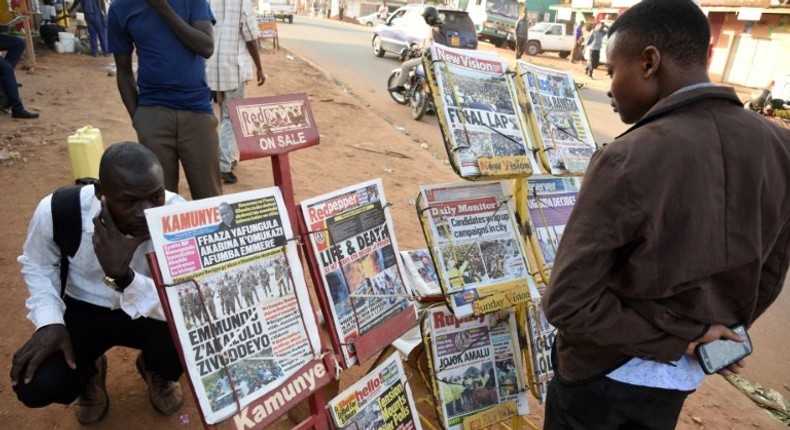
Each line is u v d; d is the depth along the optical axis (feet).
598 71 68.44
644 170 4.08
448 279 6.63
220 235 4.91
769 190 4.30
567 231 4.48
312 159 20.24
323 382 5.52
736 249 4.25
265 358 5.08
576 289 4.34
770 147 4.35
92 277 6.70
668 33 4.42
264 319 5.16
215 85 15.52
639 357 4.63
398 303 6.59
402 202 17.19
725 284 4.55
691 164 4.10
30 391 6.16
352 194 6.22
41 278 6.38
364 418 6.22
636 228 4.13
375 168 20.21
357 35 82.53
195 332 4.65
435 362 7.04
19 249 11.60
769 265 4.83
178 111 10.07
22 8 28.48
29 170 15.75
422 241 14.67
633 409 4.91
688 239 4.14
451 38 41.86
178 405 8.00
